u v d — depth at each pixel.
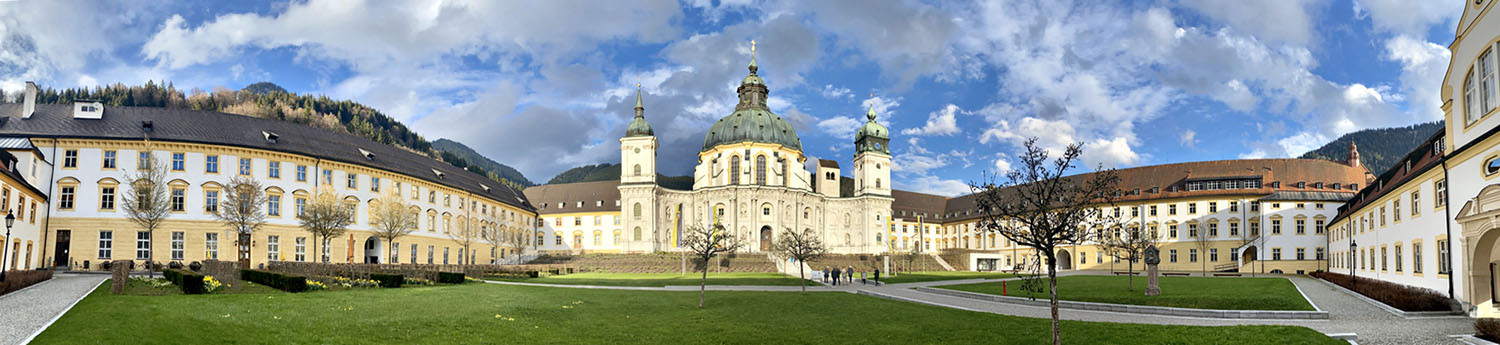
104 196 75.62
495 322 34.31
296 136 91.50
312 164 88.06
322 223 78.56
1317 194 111.38
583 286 66.31
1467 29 40.16
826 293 58.19
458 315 35.75
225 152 81.31
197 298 37.22
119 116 79.75
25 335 25.36
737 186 142.88
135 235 75.94
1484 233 37.03
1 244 58.28
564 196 159.12
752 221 141.50
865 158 161.00
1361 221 68.62
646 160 146.12
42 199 70.81
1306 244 110.31
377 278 52.28
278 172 84.94
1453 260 41.50
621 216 149.38
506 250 132.88
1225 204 118.94
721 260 123.88
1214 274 104.50
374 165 95.44
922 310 42.59
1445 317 37.81
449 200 111.44
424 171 109.44
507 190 145.62
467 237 114.50
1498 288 38.41
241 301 36.47
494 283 65.25
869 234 157.62
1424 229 47.47
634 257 125.81
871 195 158.75
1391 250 56.44
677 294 55.41
